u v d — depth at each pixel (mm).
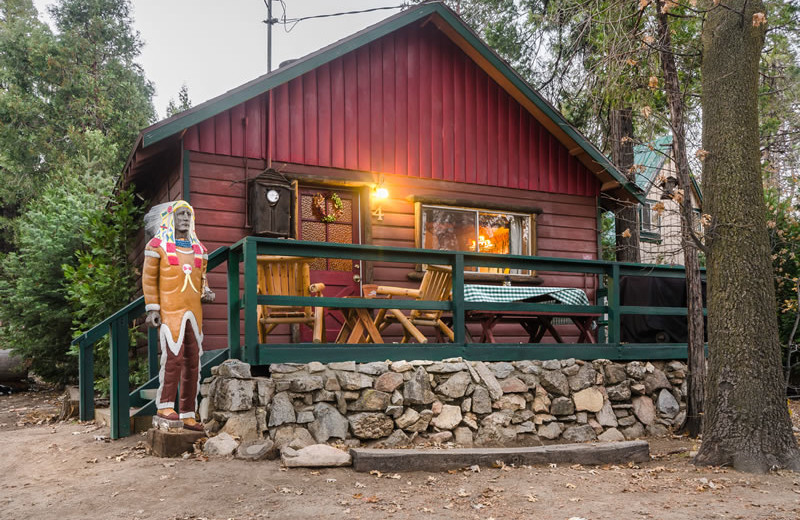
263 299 5734
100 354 9391
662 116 6902
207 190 7871
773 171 8383
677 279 8406
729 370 5516
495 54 9750
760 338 5484
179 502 4043
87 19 29094
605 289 8969
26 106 25219
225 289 7953
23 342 11328
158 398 5312
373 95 9148
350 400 5711
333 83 8844
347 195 8938
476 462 5199
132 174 9023
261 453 4992
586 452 5523
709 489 4672
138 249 10695
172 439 5098
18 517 3857
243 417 5297
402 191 9258
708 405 5660
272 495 4215
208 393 5590
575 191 10773
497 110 10188
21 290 11195
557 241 10508
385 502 4195
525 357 6777
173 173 8289
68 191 13680
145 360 9414
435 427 6000
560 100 13688
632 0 7406
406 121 9375
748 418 5387
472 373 6270
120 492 4230
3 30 28594
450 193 9641
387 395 5832
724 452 5426
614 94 8109
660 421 7242
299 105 8547
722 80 5773
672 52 7066
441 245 9562
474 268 9727
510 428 6348
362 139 8977
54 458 5316
